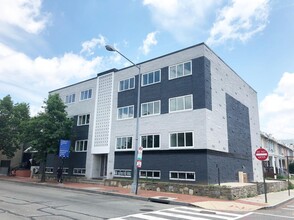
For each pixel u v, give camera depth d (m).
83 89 33.62
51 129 29.58
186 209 13.03
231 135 25.52
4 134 38.88
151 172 23.66
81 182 28.19
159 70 25.44
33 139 29.39
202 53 22.55
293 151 71.12
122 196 17.64
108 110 29.58
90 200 14.94
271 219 11.05
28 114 41.25
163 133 23.64
